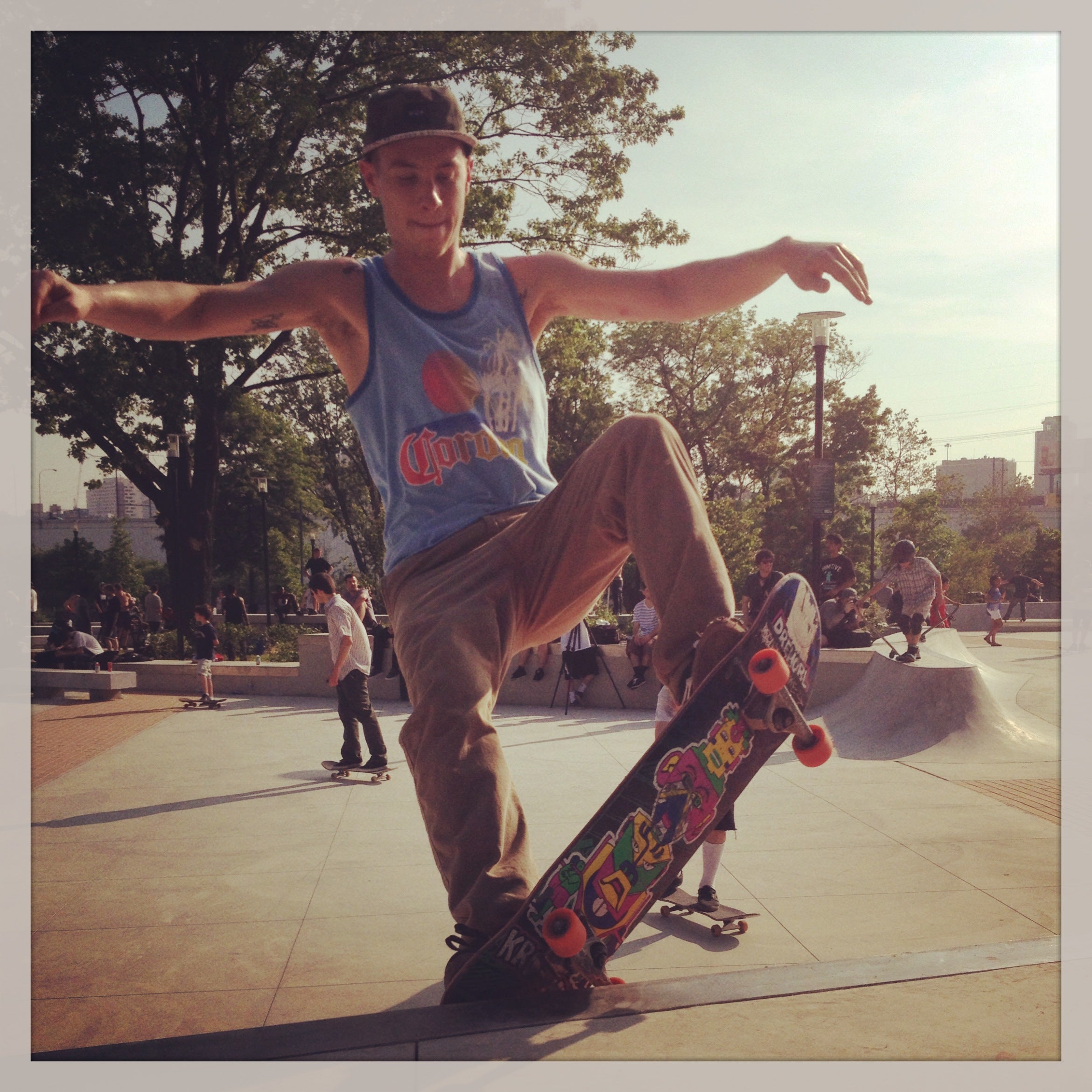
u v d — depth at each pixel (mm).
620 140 18812
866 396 44719
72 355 16797
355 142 18500
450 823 1907
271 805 6863
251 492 40906
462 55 17688
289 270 2328
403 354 2332
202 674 12586
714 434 42719
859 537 45531
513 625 2158
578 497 2115
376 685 12625
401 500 2344
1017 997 1771
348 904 4664
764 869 5012
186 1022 3307
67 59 15586
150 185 17719
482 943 1809
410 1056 1528
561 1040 1578
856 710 9156
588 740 9391
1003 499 45250
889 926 4117
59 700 13523
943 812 6133
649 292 2395
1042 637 20828
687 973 3686
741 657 1843
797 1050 1541
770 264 2256
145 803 6922
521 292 2486
